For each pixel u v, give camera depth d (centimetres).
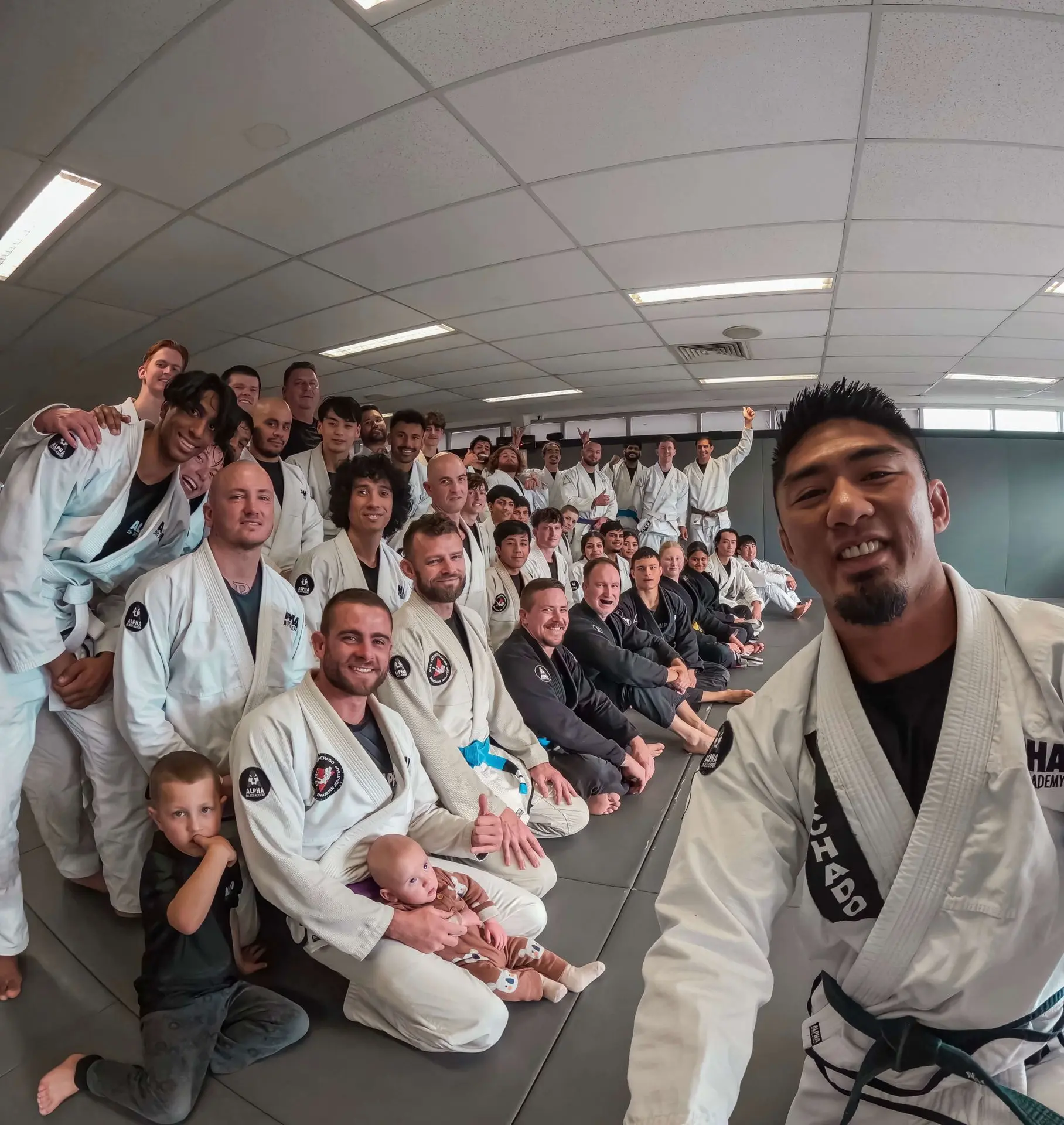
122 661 204
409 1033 170
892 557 80
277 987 196
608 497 833
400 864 180
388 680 242
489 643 395
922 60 268
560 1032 176
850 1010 95
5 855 196
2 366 701
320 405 397
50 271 476
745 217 410
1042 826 76
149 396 275
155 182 365
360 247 452
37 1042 176
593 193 378
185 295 531
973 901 80
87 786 243
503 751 281
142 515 229
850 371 827
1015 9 240
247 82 284
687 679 414
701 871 91
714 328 644
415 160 345
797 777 94
